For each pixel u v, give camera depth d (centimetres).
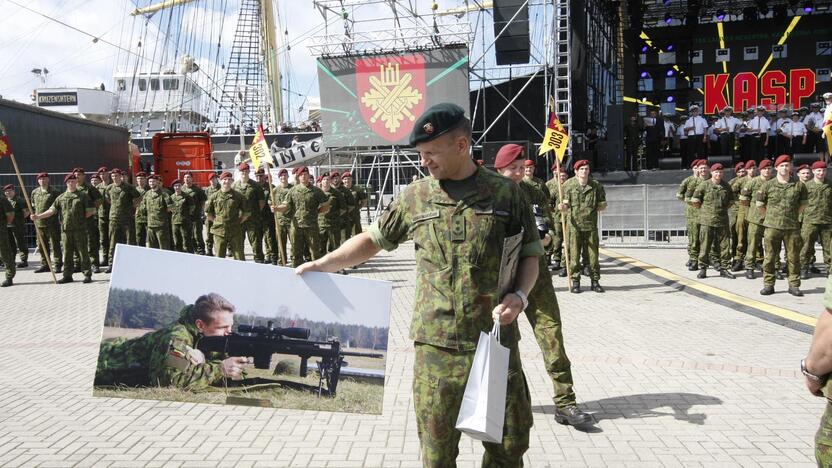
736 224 1250
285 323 296
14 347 709
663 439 419
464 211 244
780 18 2570
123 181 1402
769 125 2014
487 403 212
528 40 1980
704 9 2650
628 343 678
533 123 2067
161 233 1388
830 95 1836
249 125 3800
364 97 2025
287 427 456
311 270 294
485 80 2116
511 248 248
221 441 430
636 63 2719
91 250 1381
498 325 234
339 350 293
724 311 860
